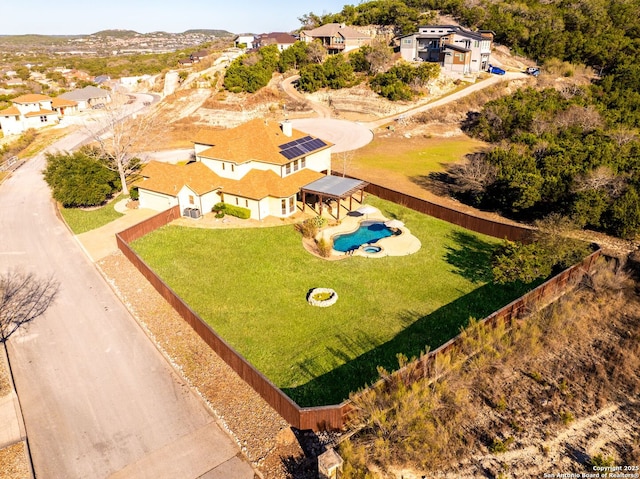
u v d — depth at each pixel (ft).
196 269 112.47
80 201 146.82
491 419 68.18
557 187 132.36
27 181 186.29
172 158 209.87
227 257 118.21
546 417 68.54
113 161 170.91
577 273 102.27
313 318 93.66
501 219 140.77
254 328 90.33
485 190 148.56
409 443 62.03
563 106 224.12
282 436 65.72
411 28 351.67
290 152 148.66
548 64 296.71
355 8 434.30
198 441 65.51
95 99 363.76
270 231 132.67
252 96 284.61
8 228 140.15
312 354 82.99
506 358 79.87
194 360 81.35
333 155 211.61
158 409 71.15
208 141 155.02
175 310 95.61
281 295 101.65
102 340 87.71
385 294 102.22
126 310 97.55
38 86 449.89
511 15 368.07
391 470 60.29
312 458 62.13
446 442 63.67
